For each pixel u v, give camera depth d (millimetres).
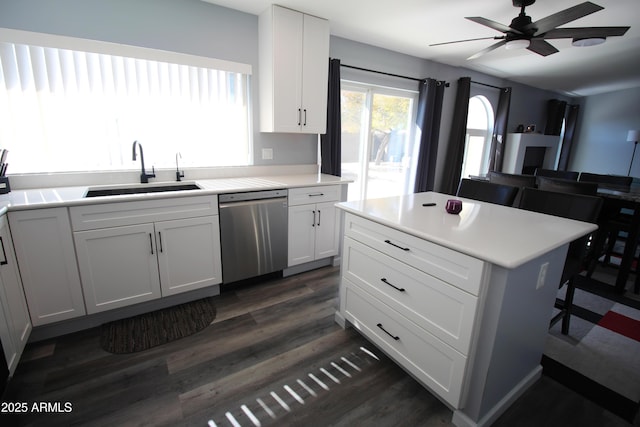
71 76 2145
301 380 1659
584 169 7391
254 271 2584
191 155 2715
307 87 2824
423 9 2633
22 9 1924
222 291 2557
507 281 1174
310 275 2895
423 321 1460
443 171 4848
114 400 1494
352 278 1916
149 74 2410
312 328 2105
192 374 1673
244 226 2443
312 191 2750
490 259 1128
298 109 2814
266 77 2742
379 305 1722
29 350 1801
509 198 2215
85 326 2008
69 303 1869
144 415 1420
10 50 1951
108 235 1908
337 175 3414
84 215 1817
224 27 2627
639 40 3434
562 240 1341
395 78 3916
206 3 2521
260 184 2549
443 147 4742
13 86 1991
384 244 1635
